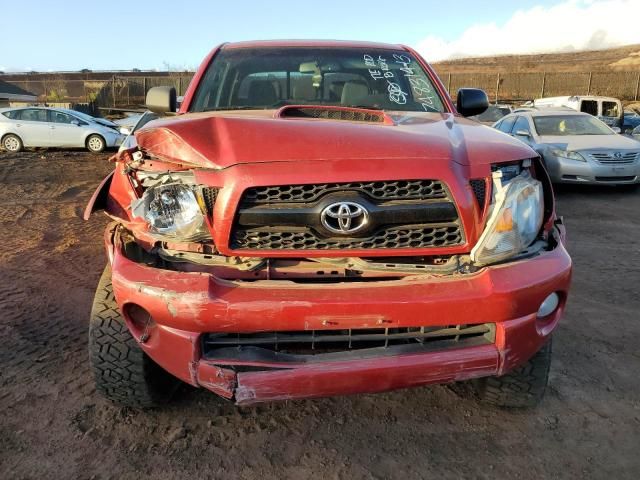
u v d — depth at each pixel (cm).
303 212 239
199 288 232
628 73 3594
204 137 256
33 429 286
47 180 1173
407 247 246
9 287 489
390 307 230
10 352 367
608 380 338
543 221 275
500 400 298
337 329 234
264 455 270
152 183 262
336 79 392
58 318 423
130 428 288
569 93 3666
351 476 256
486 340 248
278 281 241
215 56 412
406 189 243
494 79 3766
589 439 282
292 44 426
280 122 270
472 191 247
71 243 640
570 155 984
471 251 247
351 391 240
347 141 249
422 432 288
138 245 269
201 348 241
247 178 238
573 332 404
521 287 239
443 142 257
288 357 239
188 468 261
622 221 779
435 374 241
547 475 257
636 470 260
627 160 969
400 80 397
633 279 522
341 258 247
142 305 239
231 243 244
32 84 4322
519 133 1096
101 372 276
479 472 259
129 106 3312
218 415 301
